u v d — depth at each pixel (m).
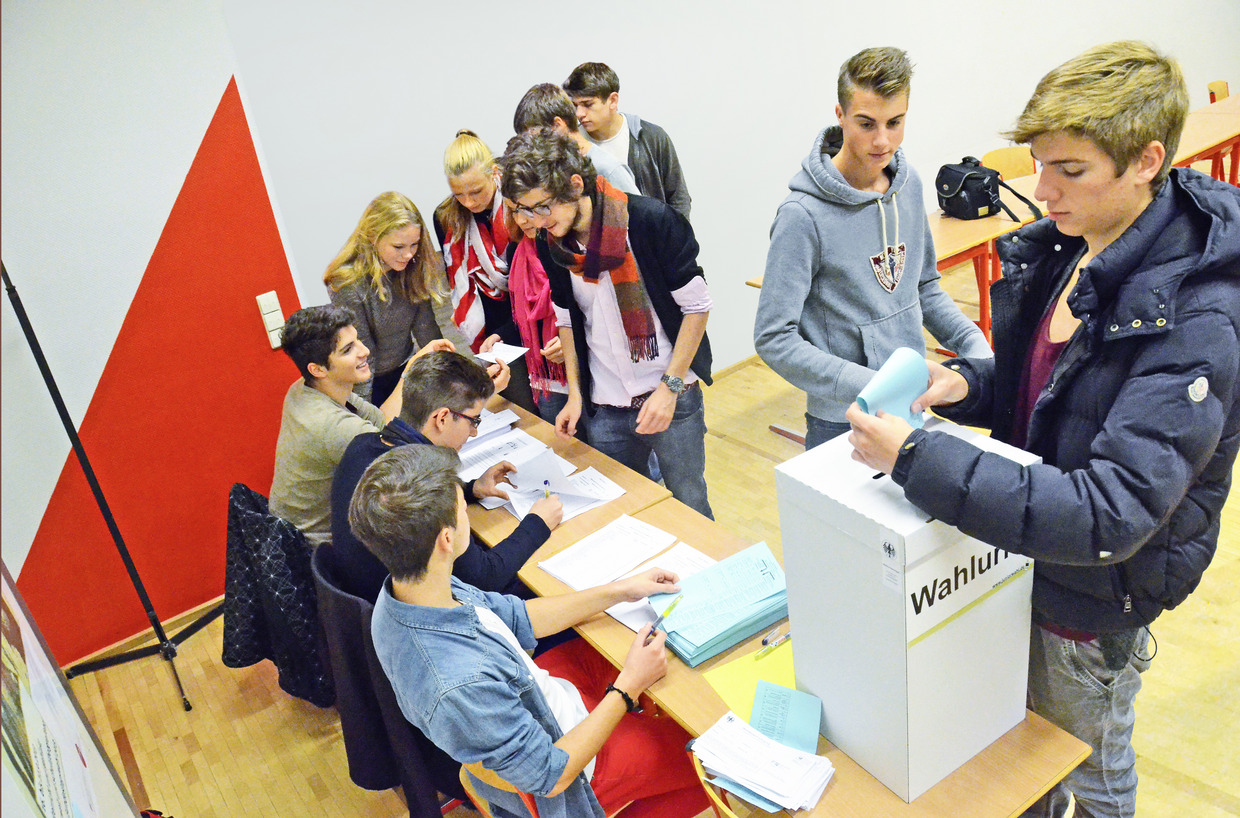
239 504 2.51
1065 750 1.41
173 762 2.73
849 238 2.05
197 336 3.14
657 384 2.58
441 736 1.51
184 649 3.25
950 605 1.25
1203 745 2.21
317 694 2.66
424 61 3.33
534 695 1.64
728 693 1.62
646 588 1.89
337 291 3.04
